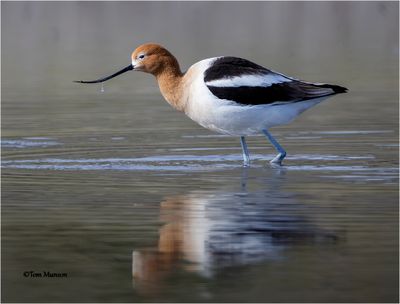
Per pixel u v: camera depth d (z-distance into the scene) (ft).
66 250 32.45
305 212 37.04
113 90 78.48
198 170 46.39
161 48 48.93
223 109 46.96
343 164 47.52
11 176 44.83
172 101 48.80
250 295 27.89
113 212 37.37
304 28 113.09
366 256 31.30
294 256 31.40
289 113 47.62
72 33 107.96
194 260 31.22
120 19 116.57
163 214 36.96
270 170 46.14
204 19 117.60
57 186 42.47
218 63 47.67
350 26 114.62
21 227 35.24
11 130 58.80
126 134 57.36
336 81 78.28
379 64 88.58
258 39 103.96
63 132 57.98
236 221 35.76
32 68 87.04
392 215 36.45
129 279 29.53
